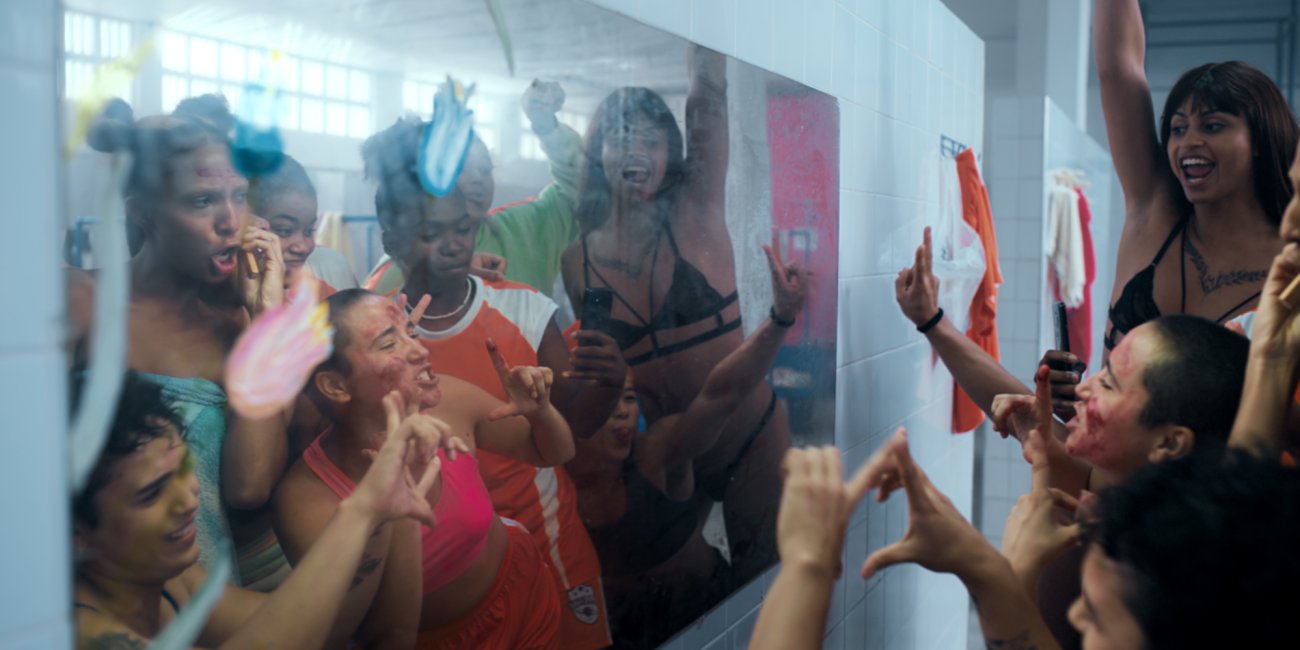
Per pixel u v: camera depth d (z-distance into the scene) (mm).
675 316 1562
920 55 2691
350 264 966
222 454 838
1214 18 7863
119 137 745
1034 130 3975
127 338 757
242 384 854
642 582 1499
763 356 1841
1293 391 1106
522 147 1212
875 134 2393
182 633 810
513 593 1217
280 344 889
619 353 1427
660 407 1534
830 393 2107
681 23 1562
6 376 667
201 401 817
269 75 869
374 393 996
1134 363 1264
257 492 873
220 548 840
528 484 1245
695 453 1634
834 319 2105
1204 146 2006
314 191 920
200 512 821
